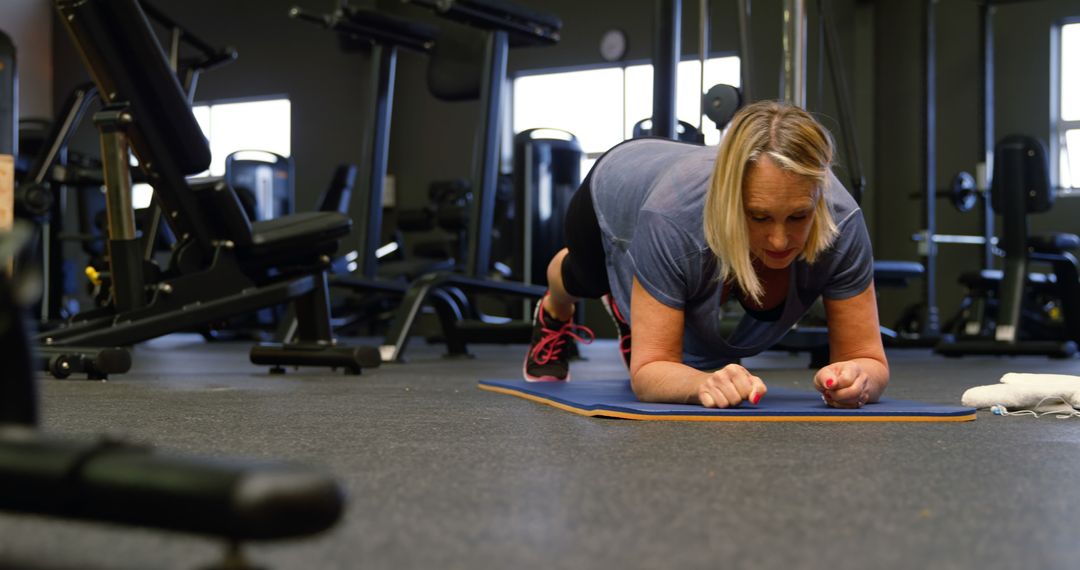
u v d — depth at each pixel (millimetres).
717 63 8281
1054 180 7461
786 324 1646
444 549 642
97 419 1521
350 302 6422
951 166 7887
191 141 2785
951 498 852
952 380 2775
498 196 6617
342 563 601
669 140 1880
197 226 2855
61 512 471
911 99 7984
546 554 628
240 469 430
